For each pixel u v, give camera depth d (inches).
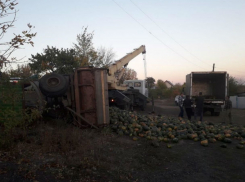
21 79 269.3
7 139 240.5
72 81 367.9
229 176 220.2
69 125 348.8
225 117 649.0
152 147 299.7
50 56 858.1
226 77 746.2
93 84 359.3
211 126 406.0
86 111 357.1
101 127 357.4
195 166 242.8
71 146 262.8
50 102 375.9
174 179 210.1
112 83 593.3
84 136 307.1
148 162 247.0
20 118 251.8
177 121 441.4
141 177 210.2
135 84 1098.1
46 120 370.0
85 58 982.4
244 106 1179.9
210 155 279.9
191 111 600.7
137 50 765.3
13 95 252.5
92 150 262.2
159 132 349.7
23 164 209.3
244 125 518.6
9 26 206.2
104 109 362.0
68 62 877.8
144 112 823.1
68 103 362.6
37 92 335.0
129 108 742.5
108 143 297.4
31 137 280.1
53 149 251.9
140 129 358.6
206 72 761.0
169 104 1434.5
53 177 192.7
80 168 212.4
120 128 359.6
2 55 205.0
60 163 217.8
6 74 243.8
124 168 224.5
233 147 315.3
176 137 340.5
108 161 236.8
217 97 811.4
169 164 245.6
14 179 183.0
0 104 263.1
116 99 635.5
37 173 195.8
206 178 214.5
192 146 314.8
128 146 295.6
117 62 647.8
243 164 252.1
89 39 1047.0
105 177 201.9
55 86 344.5
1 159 213.9
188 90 800.3
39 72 345.4
